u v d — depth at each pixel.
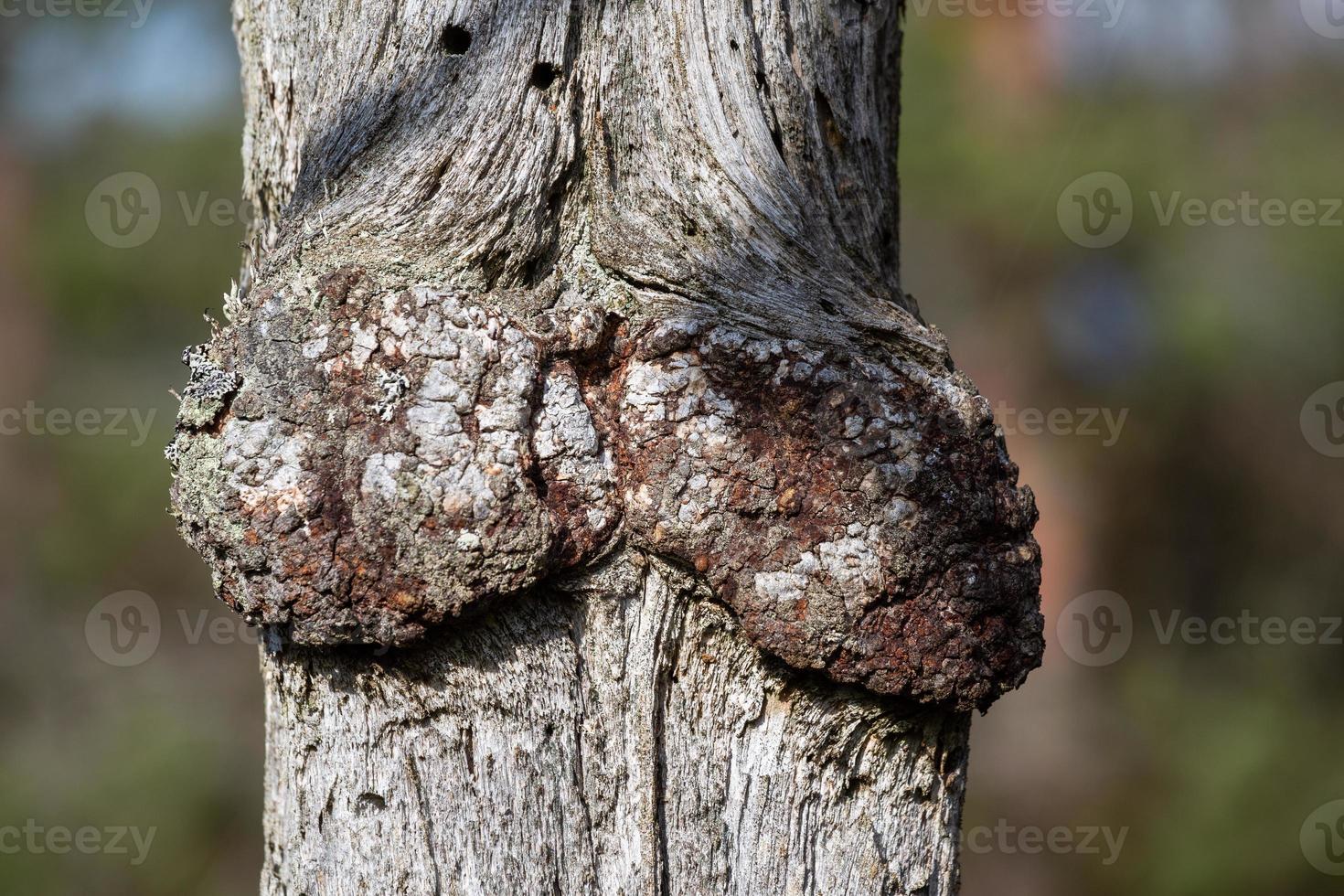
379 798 0.75
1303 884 1.98
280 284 0.75
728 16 0.77
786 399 0.74
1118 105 2.16
